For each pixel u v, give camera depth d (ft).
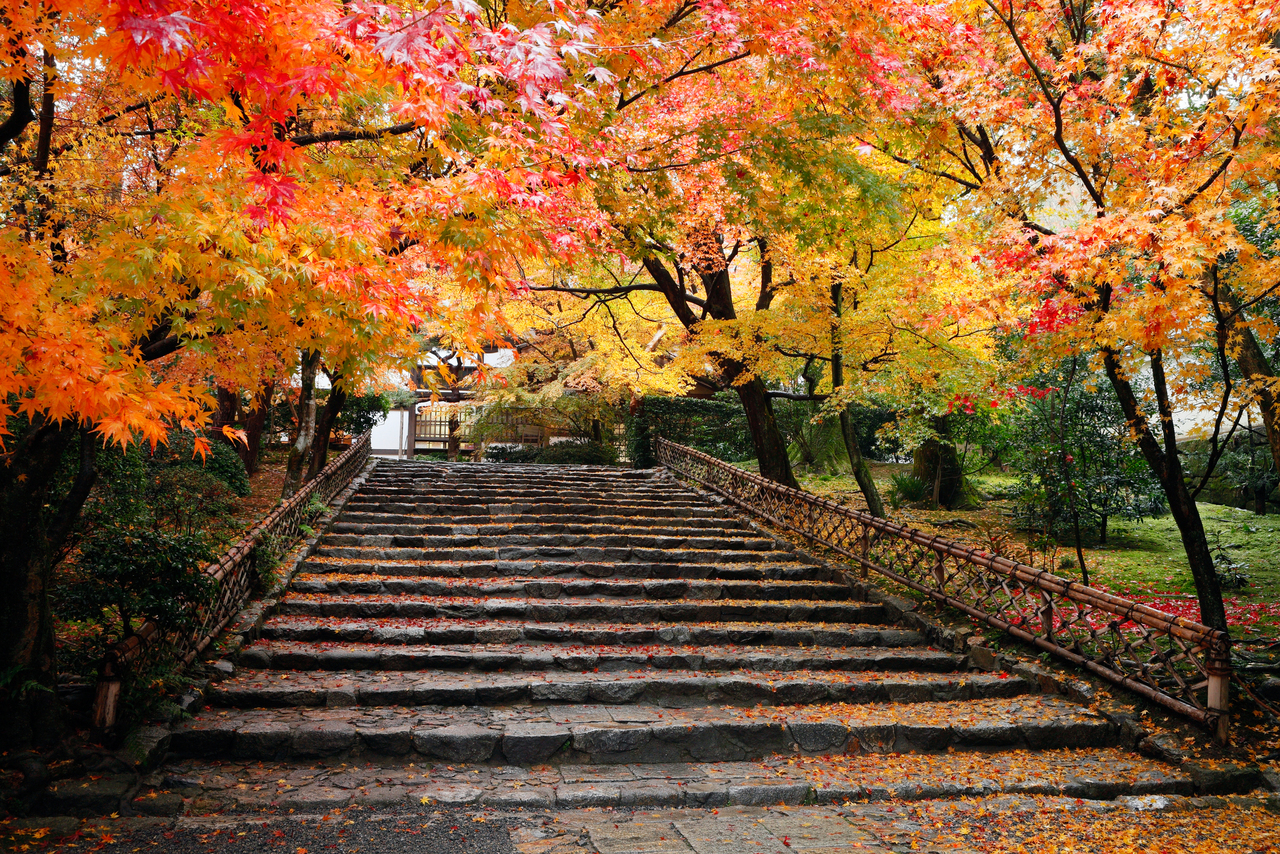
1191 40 16.81
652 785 15.79
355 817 13.87
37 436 14.39
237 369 14.74
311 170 12.71
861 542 31.65
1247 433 41.86
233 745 16.26
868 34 20.95
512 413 68.13
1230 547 36.27
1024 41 20.25
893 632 25.98
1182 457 45.50
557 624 25.09
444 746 16.87
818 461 61.52
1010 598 24.35
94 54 8.61
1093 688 20.94
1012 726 18.97
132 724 15.64
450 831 13.34
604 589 28.68
